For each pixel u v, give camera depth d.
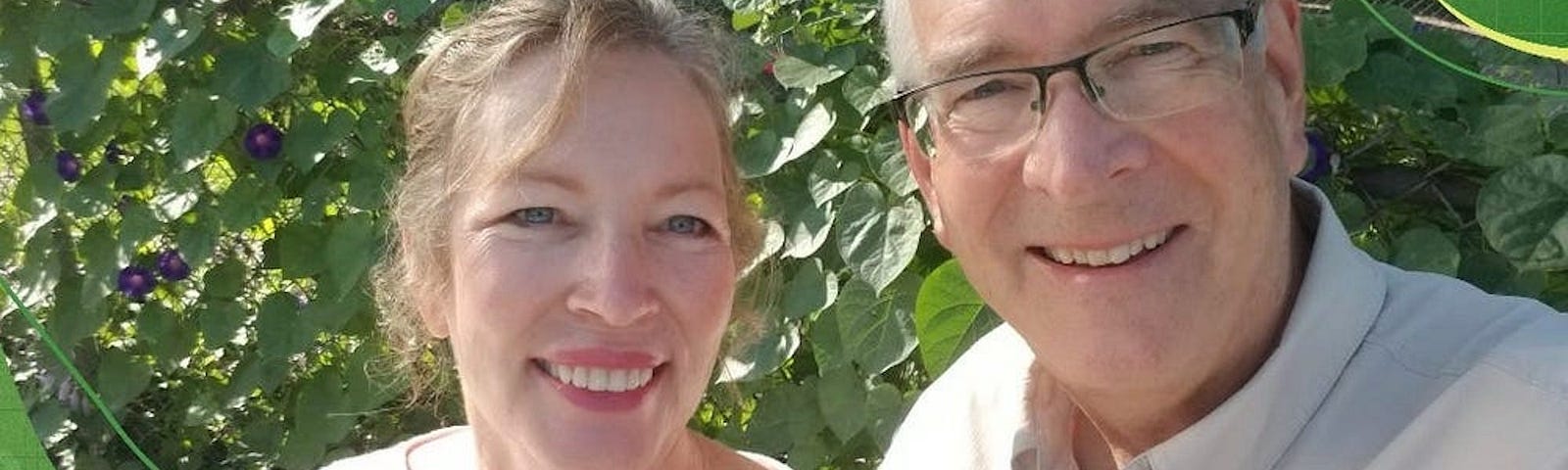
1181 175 0.52
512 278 0.51
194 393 1.06
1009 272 0.56
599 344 0.51
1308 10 0.81
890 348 0.80
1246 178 0.53
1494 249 0.73
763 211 0.80
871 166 0.79
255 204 0.96
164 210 0.98
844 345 0.81
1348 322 0.55
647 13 0.53
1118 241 0.53
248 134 0.95
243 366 1.01
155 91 1.01
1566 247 0.71
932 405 0.69
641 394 0.53
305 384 1.02
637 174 0.51
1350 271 0.55
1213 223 0.53
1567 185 0.71
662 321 0.52
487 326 0.52
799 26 0.83
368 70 0.91
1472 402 0.52
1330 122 0.79
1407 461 0.53
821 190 0.81
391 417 1.01
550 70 0.52
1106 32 0.51
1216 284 0.54
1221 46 0.52
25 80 1.01
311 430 0.98
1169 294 0.53
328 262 0.93
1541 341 0.52
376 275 0.72
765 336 0.83
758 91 0.83
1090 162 0.51
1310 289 0.54
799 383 0.88
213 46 0.96
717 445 0.64
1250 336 0.55
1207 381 0.56
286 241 0.96
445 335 0.57
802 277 0.82
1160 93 0.51
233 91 0.93
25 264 1.02
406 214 0.57
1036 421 0.62
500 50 0.52
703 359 0.54
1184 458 0.56
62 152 1.00
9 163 1.07
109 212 1.01
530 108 0.51
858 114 0.83
